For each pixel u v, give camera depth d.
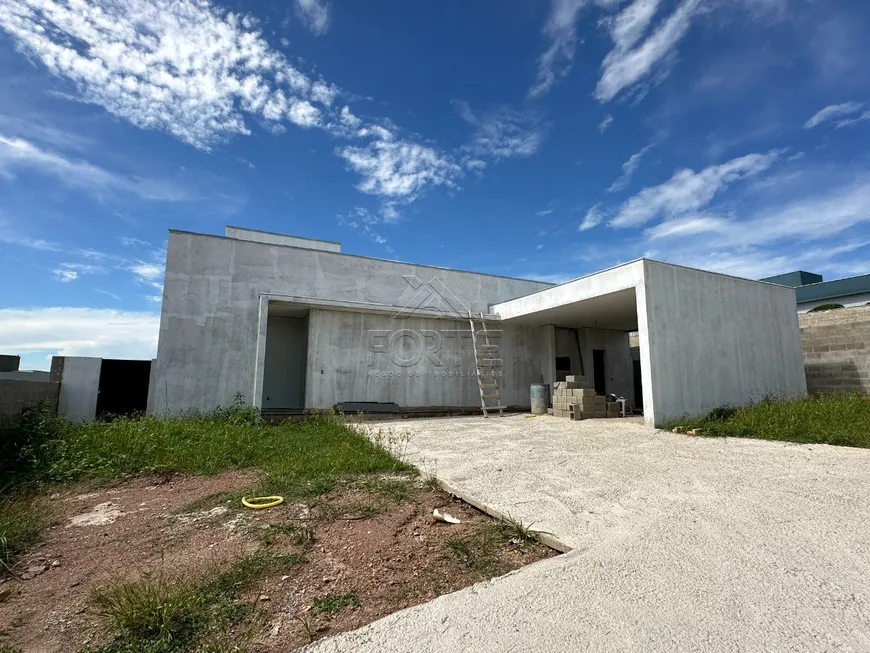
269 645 1.75
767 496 3.50
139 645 1.78
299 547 2.73
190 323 8.59
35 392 6.88
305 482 4.22
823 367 10.52
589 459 5.07
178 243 8.67
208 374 8.62
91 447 5.24
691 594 2.04
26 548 2.81
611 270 8.51
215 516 3.35
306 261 9.88
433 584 2.25
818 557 2.41
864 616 1.85
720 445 5.72
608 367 13.74
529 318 11.70
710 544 2.60
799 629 1.76
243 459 5.21
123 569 2.49
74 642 1.82
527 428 7.90
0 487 4.08
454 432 7.46
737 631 1.75
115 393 8.41
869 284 18.16
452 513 3.36
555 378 12.52
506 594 2.09
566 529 2.88
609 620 1.85
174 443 5.64
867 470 4.21
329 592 2.18
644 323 7.67
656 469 4.51
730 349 8.63
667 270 8.06
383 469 4.71
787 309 9.87
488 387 11.84
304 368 10.40
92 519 3.37
